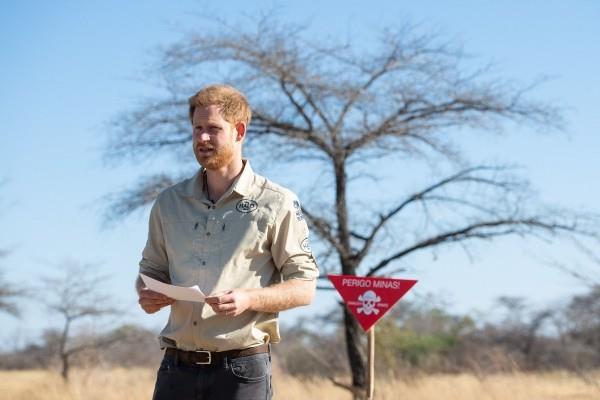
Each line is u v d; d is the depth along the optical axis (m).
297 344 36.38
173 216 5.66
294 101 19.06
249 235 5.49
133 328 37.81
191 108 5.67
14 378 38.72
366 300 10.05
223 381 5.36
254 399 5.37
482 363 30.48
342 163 19.03
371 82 19.03
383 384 21.70
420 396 20.38
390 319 28.00
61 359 34.78
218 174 5.63
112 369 29.66
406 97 18.78
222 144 5.53
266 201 5.57
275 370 24.78
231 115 5.57
